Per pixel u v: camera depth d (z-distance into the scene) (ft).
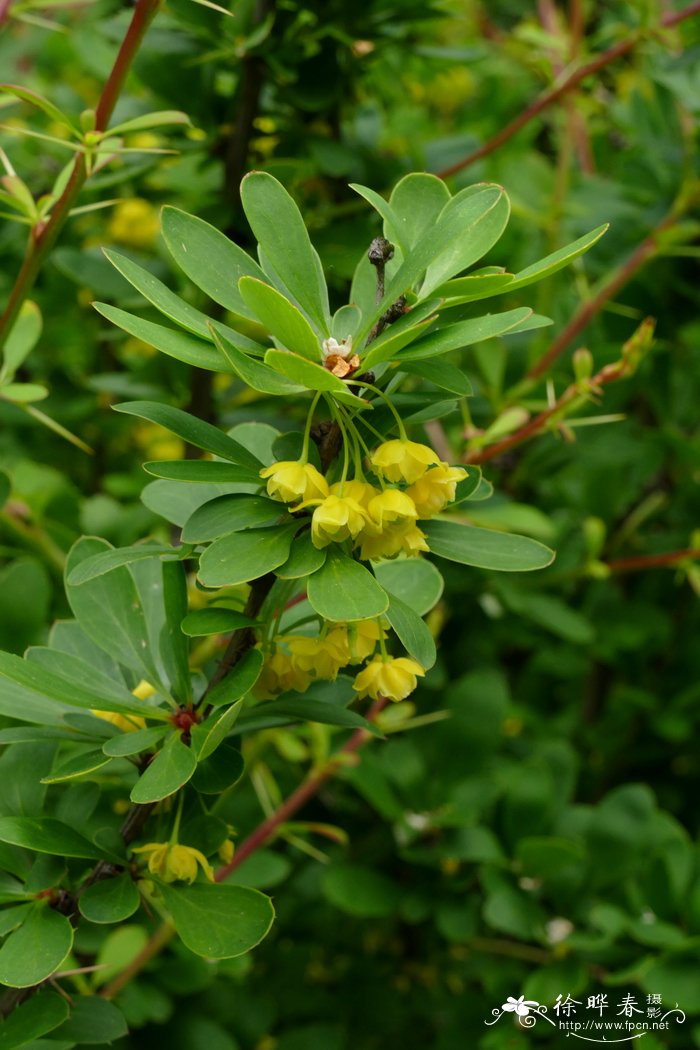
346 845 2.42
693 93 2.36
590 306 2.32
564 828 2.12
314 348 1.47
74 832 1.56
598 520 2.62
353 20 2.03
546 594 2.82
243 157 2.03
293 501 1.52
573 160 3.20
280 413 2.15
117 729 1.60
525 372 2.45
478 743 2.11
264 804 2.04
